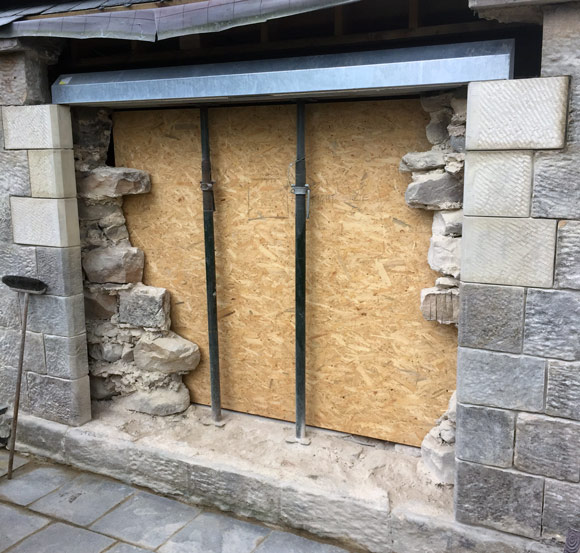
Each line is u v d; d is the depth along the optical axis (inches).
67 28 115.3
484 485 104.0
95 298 143.9
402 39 116.2
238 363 140.9
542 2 85.8
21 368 136.3
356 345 127.1
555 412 96.4
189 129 134.0
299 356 128.3
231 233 134.6
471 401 102.0
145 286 145.0
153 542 117.7
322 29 126.4
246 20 100.1
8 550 115.4
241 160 130.2
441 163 107.0
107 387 149.9
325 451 129.4
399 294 121.0
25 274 140.5
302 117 119.3
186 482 129.8
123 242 145.3
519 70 110.9
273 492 121.1
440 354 119.7
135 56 133.1
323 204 124.2
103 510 127.7
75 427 142.4
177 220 139.9
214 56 130.3
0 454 149.4
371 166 118.9
